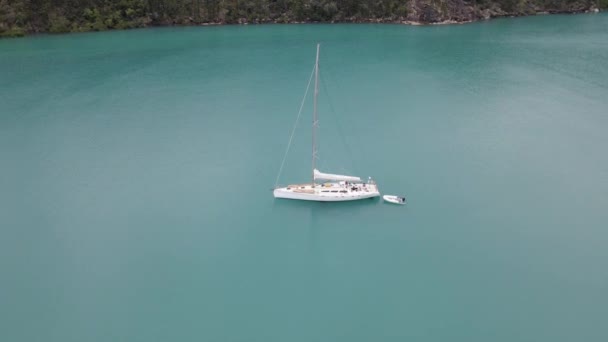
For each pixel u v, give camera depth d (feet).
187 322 154.81
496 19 619.67
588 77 359.25
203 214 202.39
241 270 175.11
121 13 565.12
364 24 596.70
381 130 274.16
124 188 218.79
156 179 225.97
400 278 171.22
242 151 251.19
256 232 192.54
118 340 148.36
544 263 175.52
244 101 321.11
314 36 518.78
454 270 173.88
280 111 303.27
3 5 511.81
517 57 417.69
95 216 200.54
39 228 193.67
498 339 148.05
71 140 262.67
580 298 161.48
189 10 584.40
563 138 259.60
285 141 262.06
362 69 391.24
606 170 227.81
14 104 311.47
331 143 258.98
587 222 194.08
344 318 156.35
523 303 160.35
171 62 412.77
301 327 153.17
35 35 517.14
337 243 187.11
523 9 647.97
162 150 252.21
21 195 213.25
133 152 249.96
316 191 208.74
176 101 321.32
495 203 206.49
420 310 158.92
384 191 215.72
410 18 602.03
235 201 210.38
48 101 318.04
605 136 260.83
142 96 330.13
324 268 175.73
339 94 333.21
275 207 206.80
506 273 172.04
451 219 198.08
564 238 186.39
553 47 449.06
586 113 292.20
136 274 172.86
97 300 162.71
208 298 163.73
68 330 151.64
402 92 335.67
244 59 423.23
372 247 185.16
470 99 319.88
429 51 447.01
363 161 239.71
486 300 161.79
